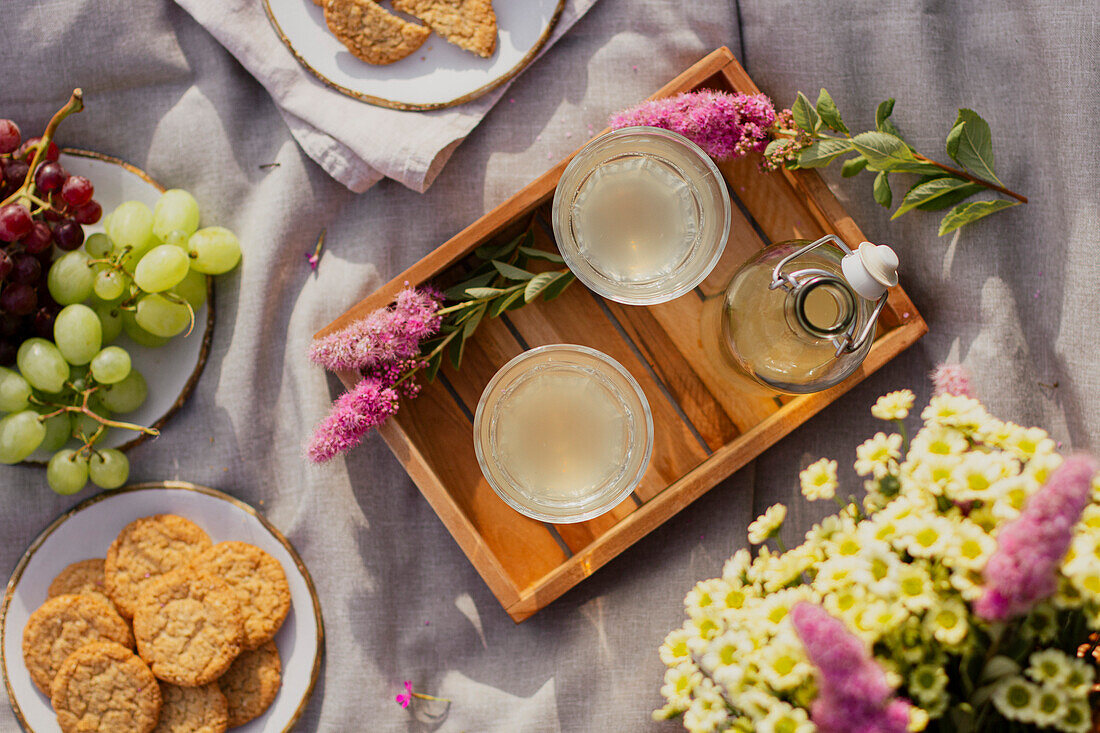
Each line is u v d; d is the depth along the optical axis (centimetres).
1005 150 84
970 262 85
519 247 82
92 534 87
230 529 87
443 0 84
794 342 75
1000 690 66
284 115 87
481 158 87
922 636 66
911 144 86
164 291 85
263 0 85
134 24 87
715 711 69
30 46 87
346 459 88
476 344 85
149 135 89
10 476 88
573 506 80
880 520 67
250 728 87
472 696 88
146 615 85
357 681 87
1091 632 68
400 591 88
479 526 84
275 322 88
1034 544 61
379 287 87
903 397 72
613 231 80
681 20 86
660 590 87
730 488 87
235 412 88
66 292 84
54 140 89
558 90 87
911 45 85
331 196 88
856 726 63
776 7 86
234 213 89
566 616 87
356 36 84
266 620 86
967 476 66
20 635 87
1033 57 83
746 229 85
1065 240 84
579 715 87
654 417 85
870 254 74
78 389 83
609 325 85
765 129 82
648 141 79
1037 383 85
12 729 87
